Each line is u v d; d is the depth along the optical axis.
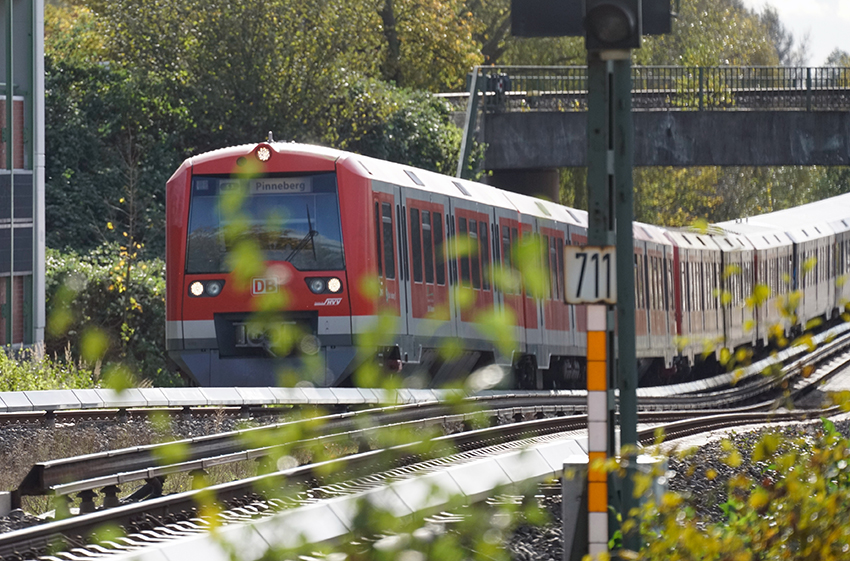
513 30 22.05
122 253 90.69
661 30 22.28
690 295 111.25
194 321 59.66
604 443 20.42
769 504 17.36
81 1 164.75
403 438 9.39
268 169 59.03
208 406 58.88
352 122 131.12
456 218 68.94
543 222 81.19
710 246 118.88
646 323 98.06
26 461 44.62
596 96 21.88
